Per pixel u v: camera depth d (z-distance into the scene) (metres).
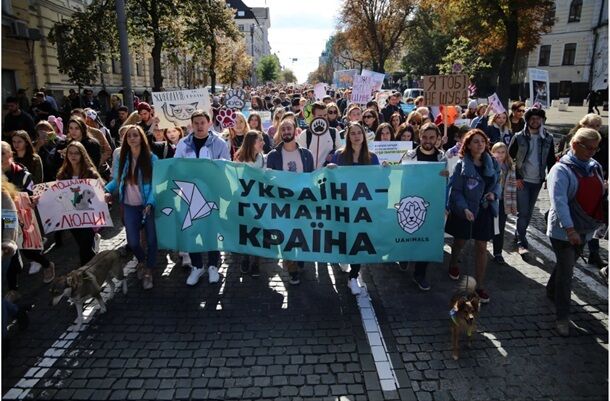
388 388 3.52
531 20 27.30
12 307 4.18
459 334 4.24
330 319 4.57
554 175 4.09
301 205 5.00
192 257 5.34
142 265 5.38
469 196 4.72
